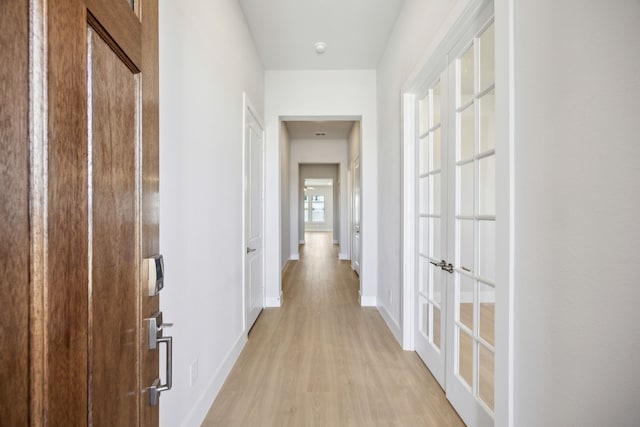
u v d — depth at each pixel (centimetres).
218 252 204
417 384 210
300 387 207
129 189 68
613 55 74
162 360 130
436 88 220
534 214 102
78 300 50
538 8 100
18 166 39
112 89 61
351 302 403
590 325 81
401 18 270
